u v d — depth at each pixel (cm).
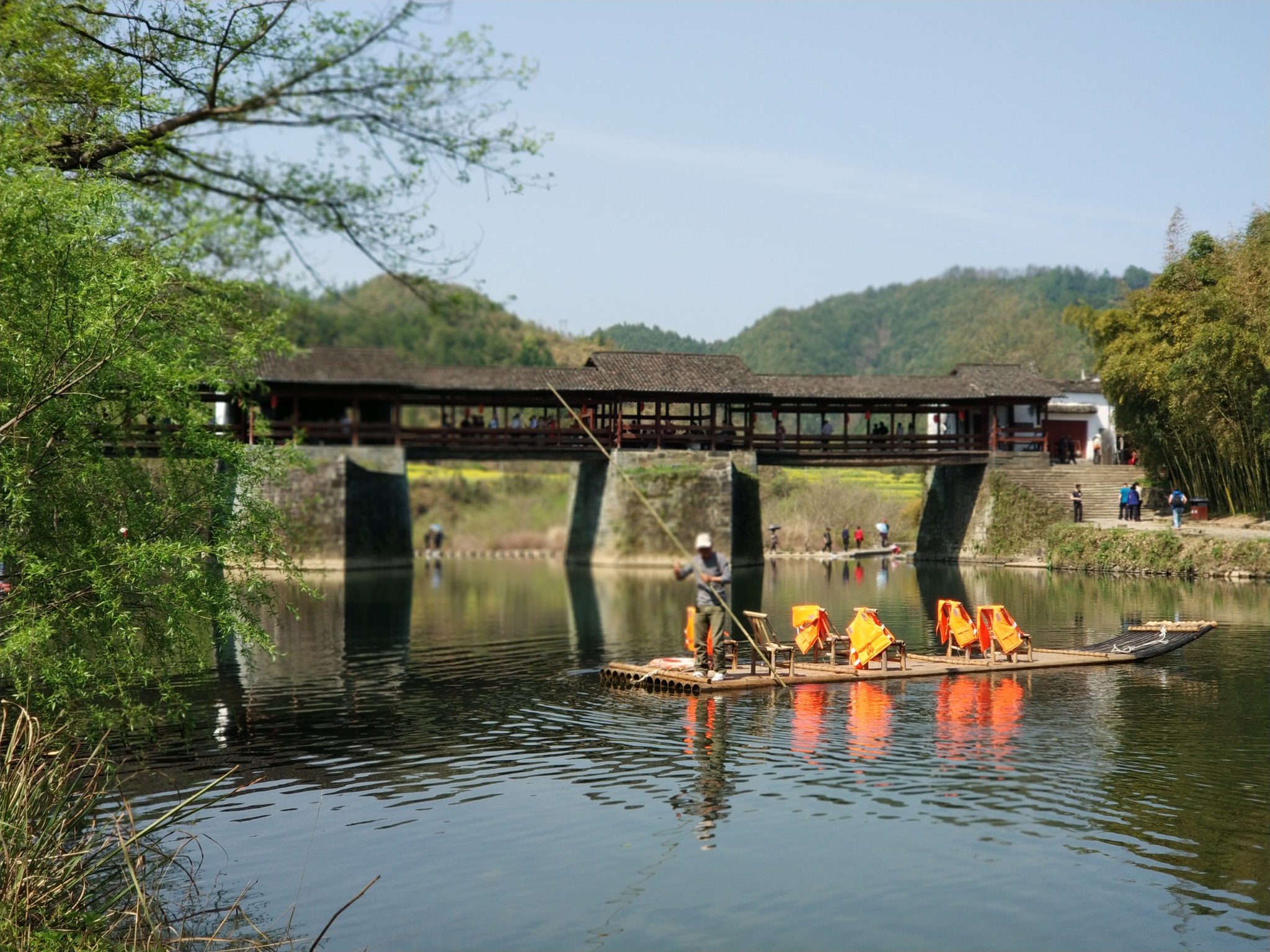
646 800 1164
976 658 2002
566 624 2817
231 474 1130
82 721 1087
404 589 4006
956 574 4347
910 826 1066
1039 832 1045
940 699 1653
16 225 959
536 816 1118
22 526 1016
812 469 8538
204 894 931
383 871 977
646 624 2827
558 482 8294
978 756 1312
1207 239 4953
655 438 5353
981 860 977
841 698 1672
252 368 1238
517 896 920
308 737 1472
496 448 5244
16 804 828
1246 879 929
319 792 1210
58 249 990
